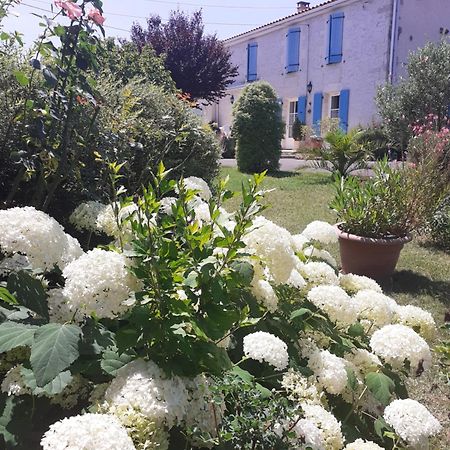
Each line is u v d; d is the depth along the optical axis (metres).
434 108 12.13
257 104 13.91
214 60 23.28
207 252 1.59
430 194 5.56
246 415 1.47
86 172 3.51
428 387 3.29
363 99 17.45
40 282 1.85
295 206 8.77
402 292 5.19
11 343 1.55
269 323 2.13
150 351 1.62
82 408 1.71
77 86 3.24
